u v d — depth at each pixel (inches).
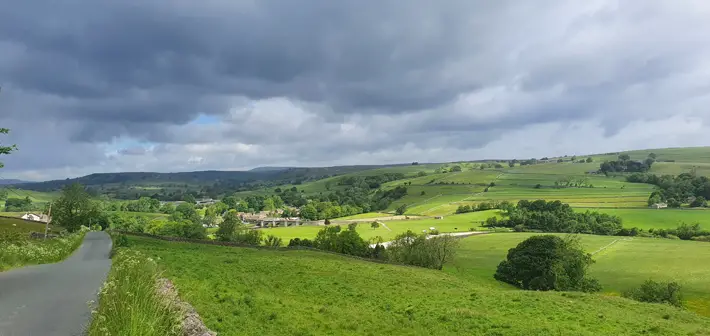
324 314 1040.8
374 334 927.0
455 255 4106.8
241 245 3065.9
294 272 1860.2
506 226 6766.7
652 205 7396.7
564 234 5930.1
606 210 7180.1
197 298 911.7
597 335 1099.3
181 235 5812.0
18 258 1310.3
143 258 939.3
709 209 6919.3
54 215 4303.6
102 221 6279.5
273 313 922.1
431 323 1096.2
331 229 4608.8
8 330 531.2
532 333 1053.8
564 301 1635.1
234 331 739.4
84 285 866.8
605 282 3624.5
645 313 1568.7
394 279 2042.3
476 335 1023.0
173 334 495.8
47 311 631.2
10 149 1279.5
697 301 2970.0
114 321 460.4
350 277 1903.3
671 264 4109.3
